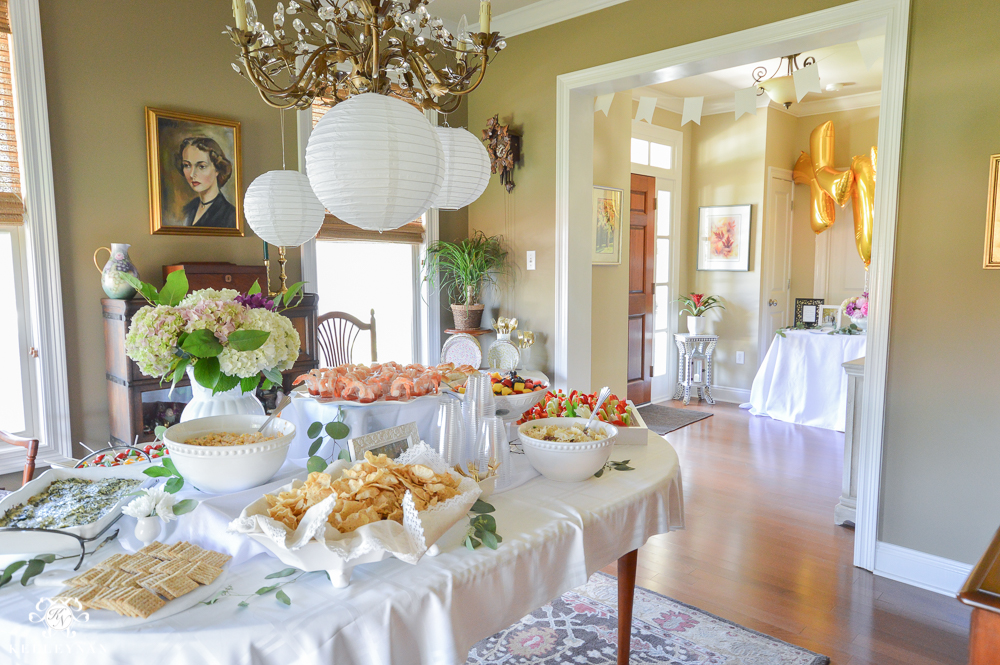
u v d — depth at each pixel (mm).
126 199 2850
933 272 2467
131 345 1367
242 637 895
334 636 931
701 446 4512
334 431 1391
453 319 4172
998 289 2330
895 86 2480
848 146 5891
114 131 2797
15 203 2580
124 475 1420
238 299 1566
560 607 2359
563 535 1266
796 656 2057
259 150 3266
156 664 882
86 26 2693
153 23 2883
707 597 2449
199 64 3037
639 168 5539
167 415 2717
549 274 3807
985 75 2305
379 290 4289
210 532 1159
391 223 1329
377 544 975
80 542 1117
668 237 6062
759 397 5492
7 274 2641
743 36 2883
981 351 2381
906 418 2568
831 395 5016
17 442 1911
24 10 2510
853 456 3094
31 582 1049
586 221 3820
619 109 4645
